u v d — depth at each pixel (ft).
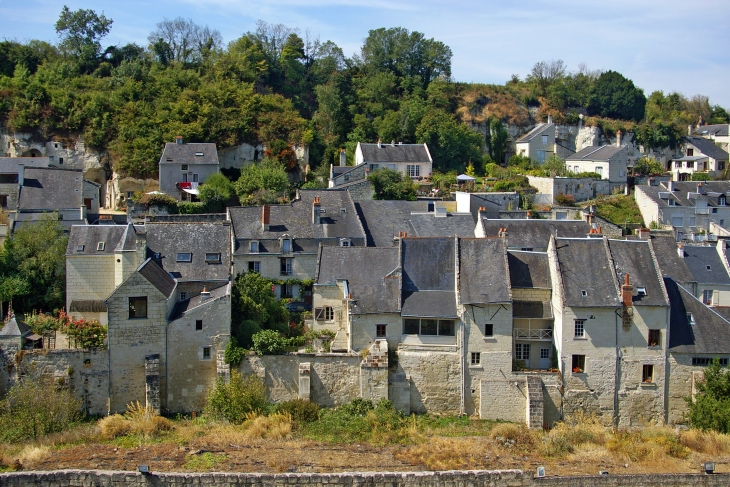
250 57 404.98
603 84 459.73
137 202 257.34
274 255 200.34
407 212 232.94
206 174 291.58
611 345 161.38
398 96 417.90
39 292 189.47
